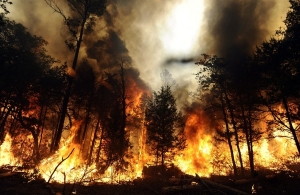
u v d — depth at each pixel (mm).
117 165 21172
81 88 27188
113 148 22594
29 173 15344
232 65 21719
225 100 22391
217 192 12938
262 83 16531
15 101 21625
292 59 14953
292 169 22172
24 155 25672
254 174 15562
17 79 20797
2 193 10812
